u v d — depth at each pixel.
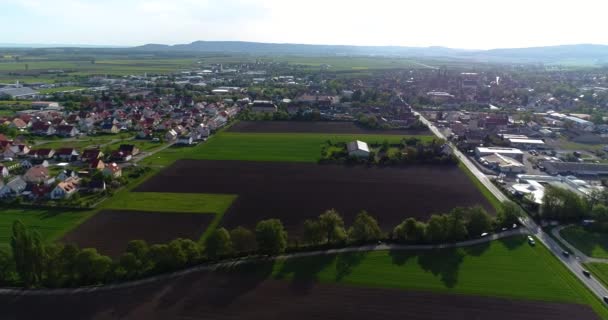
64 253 71.50
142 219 97.81
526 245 87.81
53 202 106.19
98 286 71.31
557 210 100.12
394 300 68.12
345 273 75.44
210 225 95.06
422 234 86.88
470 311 65.81
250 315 64.12
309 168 137.50
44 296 68.94
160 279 73.00
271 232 79.00
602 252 86.06
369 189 119.19
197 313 64.56
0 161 143.00
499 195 116.88
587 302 68.88
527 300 68.94
